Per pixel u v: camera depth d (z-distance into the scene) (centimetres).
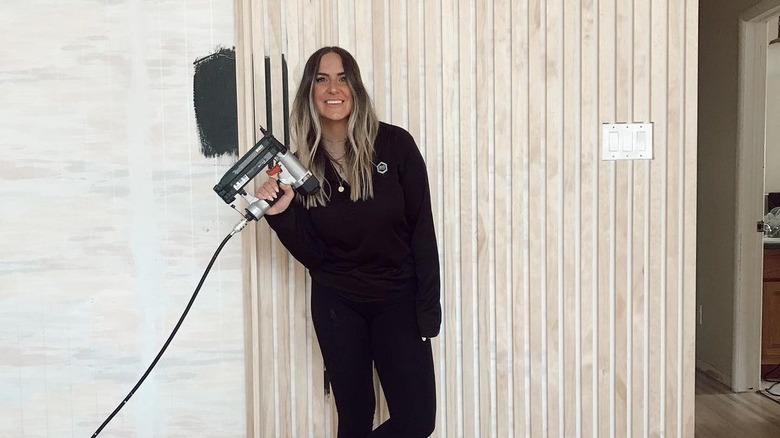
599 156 210
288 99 205
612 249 212
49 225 207
